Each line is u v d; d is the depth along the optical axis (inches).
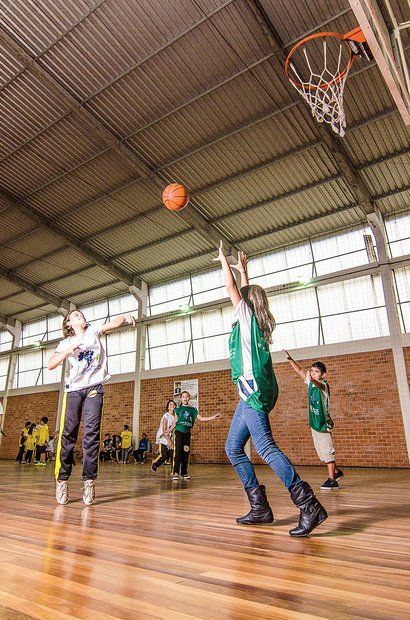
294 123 354.0
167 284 599.2
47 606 47.9
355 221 454.6
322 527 95.9
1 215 484.7
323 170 396.8
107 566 64.9
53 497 165.9
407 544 77.9
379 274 434.3
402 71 179.5
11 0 283.7
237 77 320.5
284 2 273.1
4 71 325.7
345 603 47.9
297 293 481.4
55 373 681.0
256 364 92.4
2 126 372.2
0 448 701.9
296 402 441.1
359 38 191.9
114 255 551.8
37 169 420.5
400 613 44.7
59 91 334.3
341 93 234.8
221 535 88.0
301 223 462.9
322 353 438.9
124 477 287.1
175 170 412.2
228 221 472.1
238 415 102.8
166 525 101.3
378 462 383.2
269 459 88.3
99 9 283.9
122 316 155.2
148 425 546.9
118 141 376.2
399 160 375.6
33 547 78.3
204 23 287.1
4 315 749.3
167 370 550.9
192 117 358.0
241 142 376.5
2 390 742.5
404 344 397.1
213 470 370.6
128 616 44.6
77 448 582.6
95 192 447.5
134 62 318.0
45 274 612.4
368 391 404.8
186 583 56.1
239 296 98.3
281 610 45.9
